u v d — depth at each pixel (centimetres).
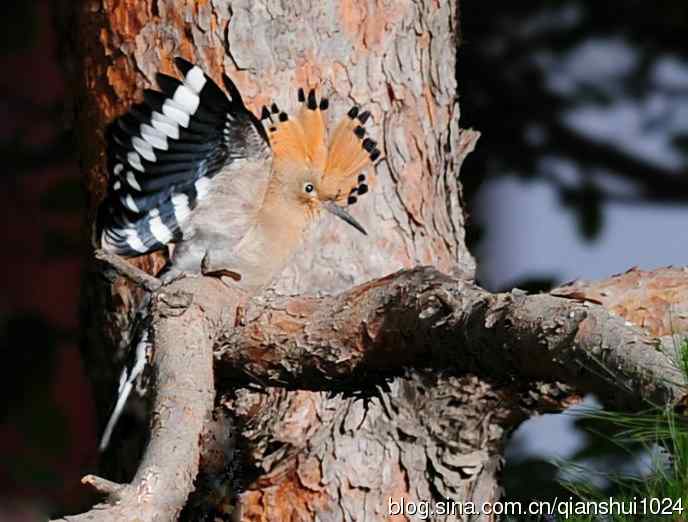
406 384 1051
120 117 957
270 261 1020
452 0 1145
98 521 748
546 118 1580
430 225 1098
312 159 1037
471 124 1560
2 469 1652
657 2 1567
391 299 882
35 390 1652
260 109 1060
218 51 1062
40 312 1678
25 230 1712
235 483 1038
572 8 1570
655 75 1586
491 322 819
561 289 938
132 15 1080
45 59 1708
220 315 926
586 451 1138
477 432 1058
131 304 1064
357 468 1048
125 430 1082
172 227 986
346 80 1080
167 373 859
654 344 752
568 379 786
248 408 1008
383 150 1086
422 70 1109
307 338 916
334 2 1080
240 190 998
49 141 1677
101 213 975
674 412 721
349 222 1058
